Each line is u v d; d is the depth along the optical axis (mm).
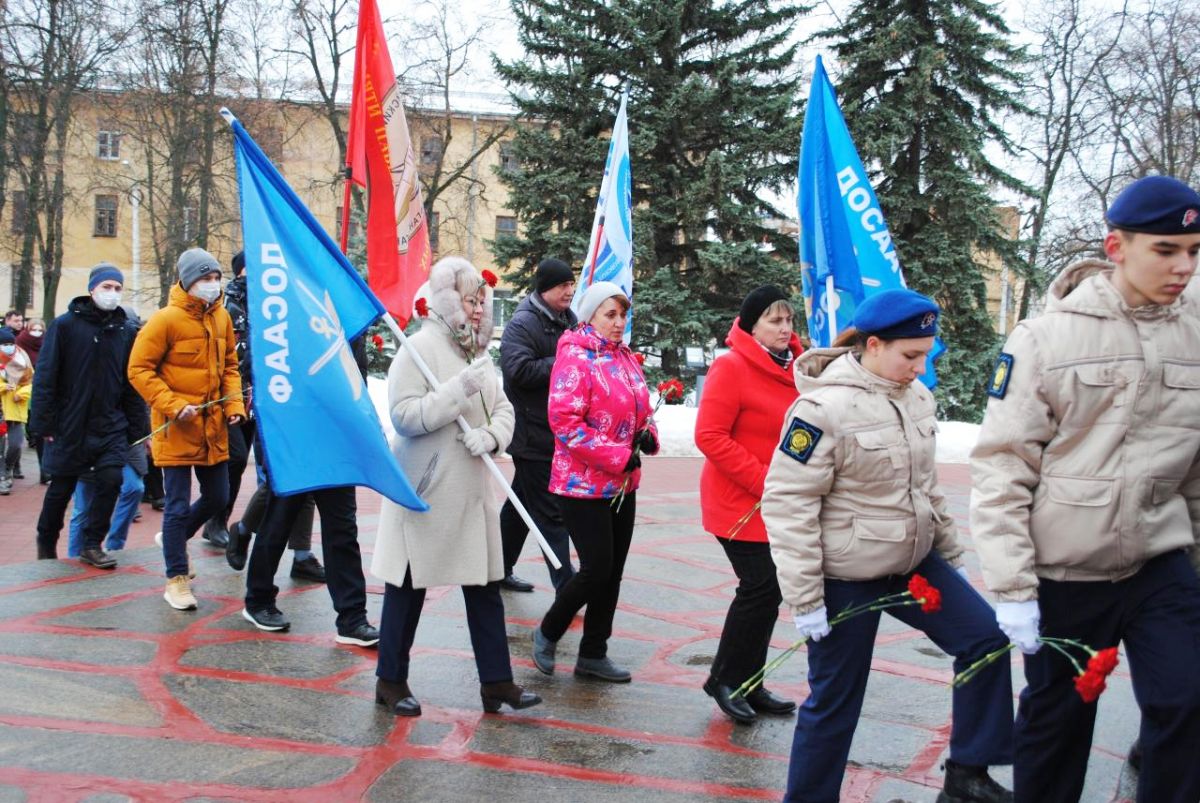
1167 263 2850
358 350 5930
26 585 6164
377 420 4258
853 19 22750
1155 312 2977
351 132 6633
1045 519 3018
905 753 4156
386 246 6727
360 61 6594
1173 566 3006
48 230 30672
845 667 3242
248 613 5484
